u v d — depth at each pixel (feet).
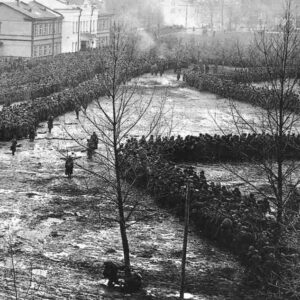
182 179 111.75
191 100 240.94
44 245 93.30
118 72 106.83
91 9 412.77
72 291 78.07
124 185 120.57
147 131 179.83
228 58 334.65
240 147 144.36
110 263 80.28
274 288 77.66
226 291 80.23
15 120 166.40
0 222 101.91
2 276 81.10
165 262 89.15
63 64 281.33
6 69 268.41
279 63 86.89
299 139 142.20
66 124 184.85
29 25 333.21
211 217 97.35
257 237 86.12
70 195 118.62
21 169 135.95
